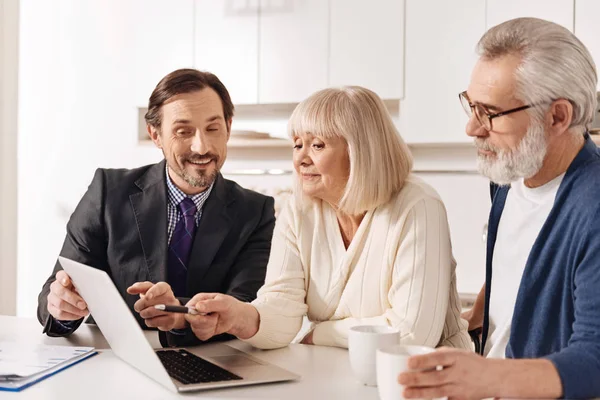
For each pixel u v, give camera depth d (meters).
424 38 3.52
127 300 1.80
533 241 1.39
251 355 1.41
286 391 1.13
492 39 1.29
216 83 1.85
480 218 3.55
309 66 3.70
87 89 4.11
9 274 3.50
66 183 4.16
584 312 1.11
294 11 3.71
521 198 1.44
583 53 1.26
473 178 3.56
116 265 1.81
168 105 1.79
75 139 4.14
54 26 4.14
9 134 3.49
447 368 0.97
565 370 1.00
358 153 1.46
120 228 1.83
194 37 3.88
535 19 1.28
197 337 1.47
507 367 0.98
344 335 1.48
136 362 1.25
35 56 4.18
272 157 4.01
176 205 1.86
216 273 1.82
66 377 1.21
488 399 1.06
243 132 4.01
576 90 1.25
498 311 1.46
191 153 1.80
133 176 1.91
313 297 1.60
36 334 1.59
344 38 3.64
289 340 1.52
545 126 1.27
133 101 4.02
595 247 1.15
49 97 4.17
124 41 4.02
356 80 3.62
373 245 1.52
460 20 3.46
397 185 1.52
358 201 1.48
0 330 1.64
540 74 1.23
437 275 1.46
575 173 1.26
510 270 1.45
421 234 1.47
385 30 3.57
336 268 1.57
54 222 4.18
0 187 3.44
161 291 1.43
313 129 1.49
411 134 3.56
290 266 1.61
